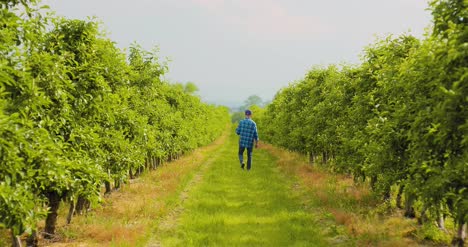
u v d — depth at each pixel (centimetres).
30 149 625
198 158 2894
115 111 1095
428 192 669
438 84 642
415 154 711
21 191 608
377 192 981
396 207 1101
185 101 3038
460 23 616
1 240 821
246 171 2078
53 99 800
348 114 1319
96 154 966
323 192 1334
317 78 2094
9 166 566
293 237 910
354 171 1266
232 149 4231
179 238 930
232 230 990
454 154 656
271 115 4025
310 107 2066
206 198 1395
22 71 643
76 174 821
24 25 635
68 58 870
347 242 857
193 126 3319
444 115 606
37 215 655
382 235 848
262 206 1277
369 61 1148
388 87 876
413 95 765
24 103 646
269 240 899
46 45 881
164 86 2355
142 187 1536
